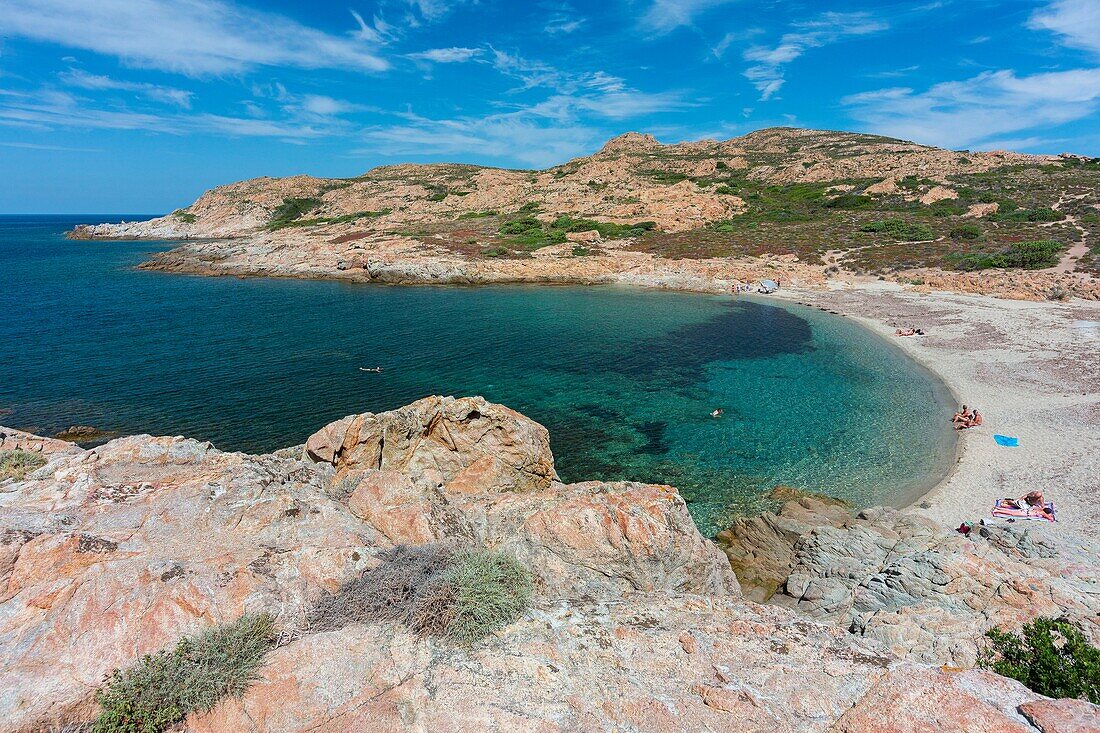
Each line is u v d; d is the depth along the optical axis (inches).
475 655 319.9
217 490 432.8
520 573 401.4
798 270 3073.3
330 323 2215.8
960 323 2001.7
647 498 532.1
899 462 1048.2
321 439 726.5
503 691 294.7
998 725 229.8
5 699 265.9
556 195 5187.0
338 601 349.4
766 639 362.0
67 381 1437.0
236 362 1646.2
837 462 1063.6
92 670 286.0
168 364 1605.6
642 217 4340.6
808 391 1457.9
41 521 378.0
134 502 416.2
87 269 3666.3
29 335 1886.1
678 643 352.2
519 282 3243.1
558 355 1811.0
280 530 415.8
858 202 4392.2
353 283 3282.5
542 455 776.9
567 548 466.3
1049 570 621.3
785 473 1031.6
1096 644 438.9
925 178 4766.2
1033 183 4242.1
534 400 1403.8
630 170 5895.7
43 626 303.6
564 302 2723.9
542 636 343.9
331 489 534.3
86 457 478.0
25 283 3031.5
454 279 3218.5
